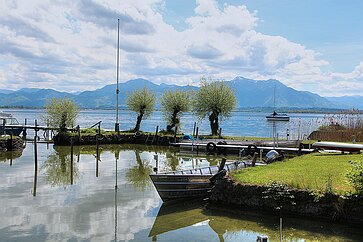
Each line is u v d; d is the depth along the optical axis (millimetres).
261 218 16312
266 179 17812
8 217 16922
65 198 20484
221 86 54500
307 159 25562
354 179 14703
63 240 14188
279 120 127188
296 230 14609
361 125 44375
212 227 15438
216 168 23703
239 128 87312
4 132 49625
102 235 14750
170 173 20984
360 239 13555
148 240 14195
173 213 17719
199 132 70500
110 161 34625
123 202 19734
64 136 47719
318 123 68188
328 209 15055
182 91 55656
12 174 27391
